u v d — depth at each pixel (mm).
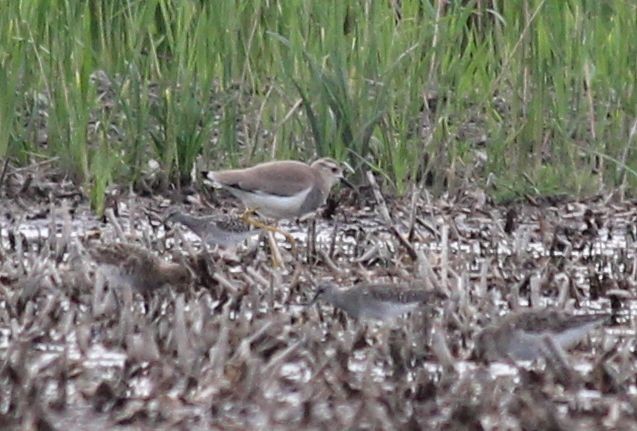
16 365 10047
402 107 17453
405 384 10039
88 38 17234
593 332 11555
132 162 17578
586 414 9625
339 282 13094
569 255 14695
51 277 12578
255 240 15031
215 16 17438
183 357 10320
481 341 10703
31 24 17328
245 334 10898
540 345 10469
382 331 11078
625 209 16984
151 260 12039
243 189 15242
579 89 17844
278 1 17625
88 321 11367
